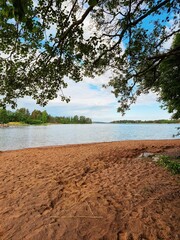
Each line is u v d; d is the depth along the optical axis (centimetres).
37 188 573
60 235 327
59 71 434
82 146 1688
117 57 527
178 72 772
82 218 381
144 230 331
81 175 721
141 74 662
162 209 405
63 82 475
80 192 533
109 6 433
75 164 916
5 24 329
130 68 654
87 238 317
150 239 307
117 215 388
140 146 1572
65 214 402
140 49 546
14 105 454
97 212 404
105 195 499
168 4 371
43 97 478
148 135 3556
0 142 2386
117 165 886
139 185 571
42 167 860
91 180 652
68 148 1569
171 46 826
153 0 432
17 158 1120
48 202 469
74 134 3884
